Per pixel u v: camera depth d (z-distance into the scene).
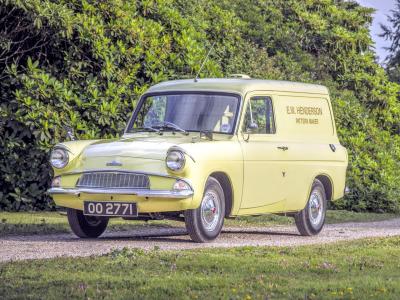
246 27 32.78
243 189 16.20
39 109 21.58
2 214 20.67
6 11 22.19
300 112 18.03
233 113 16.39
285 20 35.34
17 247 14.28
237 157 15.98
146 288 9.86
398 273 11.32
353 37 35.19
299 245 15.02
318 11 36.69
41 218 19.95
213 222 15.57
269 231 19.42
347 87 34.44
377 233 19.14
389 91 34.53
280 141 17.27
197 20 28.12
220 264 11.67
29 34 22.52
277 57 32.03
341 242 15.40
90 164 15.27
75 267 11.35
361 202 29.11
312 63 33.44
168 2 26.61
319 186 18.42
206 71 25.36
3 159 21.86
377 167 30.12
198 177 14.99
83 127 22.23
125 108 23.06
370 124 31.94
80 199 15.20
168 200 14.72
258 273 11.16
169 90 17.03
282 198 17.20
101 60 22.94
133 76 23.45
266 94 17.19
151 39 24.20
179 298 9.42
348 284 10.32
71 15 22.52
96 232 16.44
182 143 15.22
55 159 15.54
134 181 14.92
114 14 23.70
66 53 22.52
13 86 22.23
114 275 10.84
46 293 9.64
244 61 29.28
